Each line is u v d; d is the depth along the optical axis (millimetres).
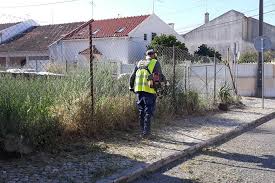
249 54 35906
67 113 8664
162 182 6621
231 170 7387
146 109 9336
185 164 7750
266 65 22469
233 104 16984
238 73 23047
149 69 9352
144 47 41938
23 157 7105
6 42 47375
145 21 42406
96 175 6441
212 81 17453
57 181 6074
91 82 9188
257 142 10047
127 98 10594
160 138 9484
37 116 7551
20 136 7059
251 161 8062
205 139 9664
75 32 42219
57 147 7840
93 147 8094
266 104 18562
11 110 7141
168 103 12312
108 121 9531
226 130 11047
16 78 8617
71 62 12180
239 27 57656
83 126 8836
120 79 10938
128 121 10289
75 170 6641
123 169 6828
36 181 6020
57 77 9781
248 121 12977
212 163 7875
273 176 7027
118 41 40469
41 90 8531
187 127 11203
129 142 8852
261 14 22094
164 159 7641
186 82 13852
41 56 42438
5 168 6535
